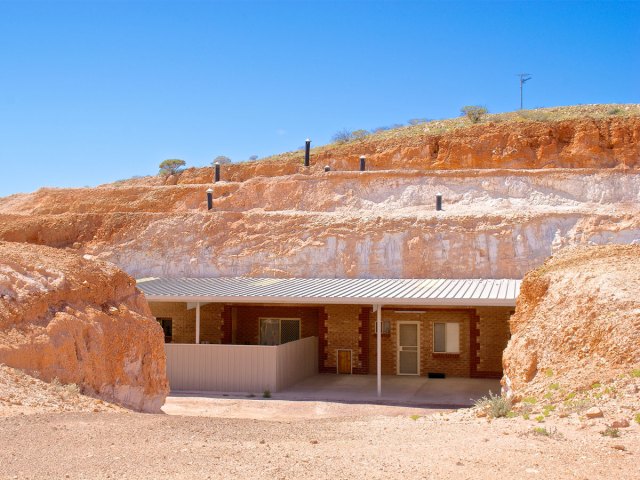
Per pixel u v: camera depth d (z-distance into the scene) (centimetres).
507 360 1317
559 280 1373
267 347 2253
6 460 724
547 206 3453
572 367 1110
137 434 870
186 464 722
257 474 686
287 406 2003
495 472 689
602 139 4147
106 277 1504
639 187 3441
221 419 1061
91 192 4641
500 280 2781
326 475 685
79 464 716
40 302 1273
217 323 2781
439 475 684
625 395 935
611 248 1590
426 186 3691
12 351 1150
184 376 2300
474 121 5916
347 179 3822
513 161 4222
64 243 3622
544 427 883
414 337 2670
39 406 1016
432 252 3000
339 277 3034
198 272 3253
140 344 1462
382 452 789
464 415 1116
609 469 683
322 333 2714
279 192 3884
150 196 4384
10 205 4981
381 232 3094
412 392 2248
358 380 2522
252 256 3203
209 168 5153
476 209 3503
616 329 1083
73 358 1255
